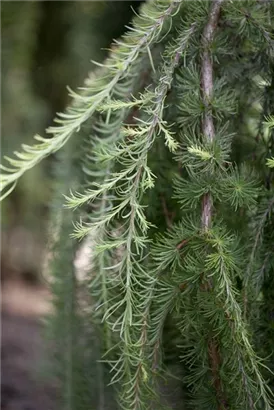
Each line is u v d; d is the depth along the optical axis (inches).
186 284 39.6
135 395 40.1
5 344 83.0
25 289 132.3
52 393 63.8
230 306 37.9
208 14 40.7
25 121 100.8
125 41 45.9
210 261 37.6
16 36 89.0
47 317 51.4
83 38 79.7
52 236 52.6
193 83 40.6
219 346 39.6
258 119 45.9
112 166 44.0
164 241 39.8
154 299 40.8
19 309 111.9
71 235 39.1
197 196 39.3
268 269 42.2
